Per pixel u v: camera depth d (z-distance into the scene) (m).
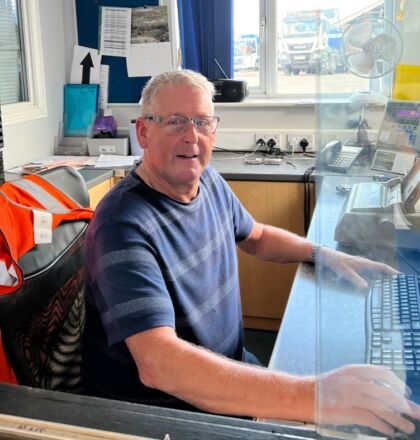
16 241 1.13
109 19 3.22
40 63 3.04
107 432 0.57
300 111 3.01
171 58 3.20
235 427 0.59
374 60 1.21
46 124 3.13
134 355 1.02
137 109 3.28
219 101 3.06
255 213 2.61
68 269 1.29
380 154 1.26
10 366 1.10
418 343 0.78
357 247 1.02
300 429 0.61
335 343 0.77
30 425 0.59
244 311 2.81
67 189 1.45
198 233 1.35
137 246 1.14
